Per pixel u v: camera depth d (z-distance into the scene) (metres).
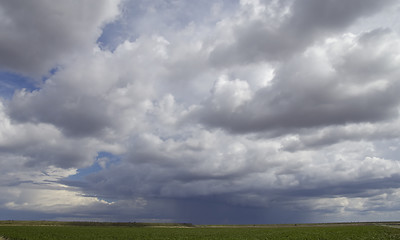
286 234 77.38
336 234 70.88
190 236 77.50
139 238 69.06
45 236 69.06
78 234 79.94
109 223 184.88
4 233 74.75
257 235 77.44
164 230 118.38
